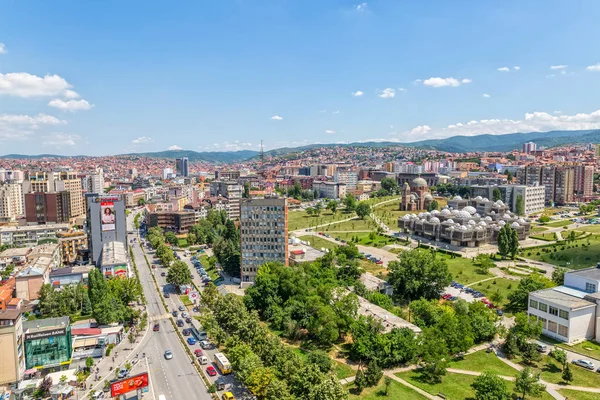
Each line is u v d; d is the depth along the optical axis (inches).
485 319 7347.4
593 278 7775.6
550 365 6402.6
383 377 6122.1
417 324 7534.5
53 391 5807.1
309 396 5142.7
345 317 7263.8
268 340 6560.0
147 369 6643.7
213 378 6338.6
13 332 6127.0
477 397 5334.6
